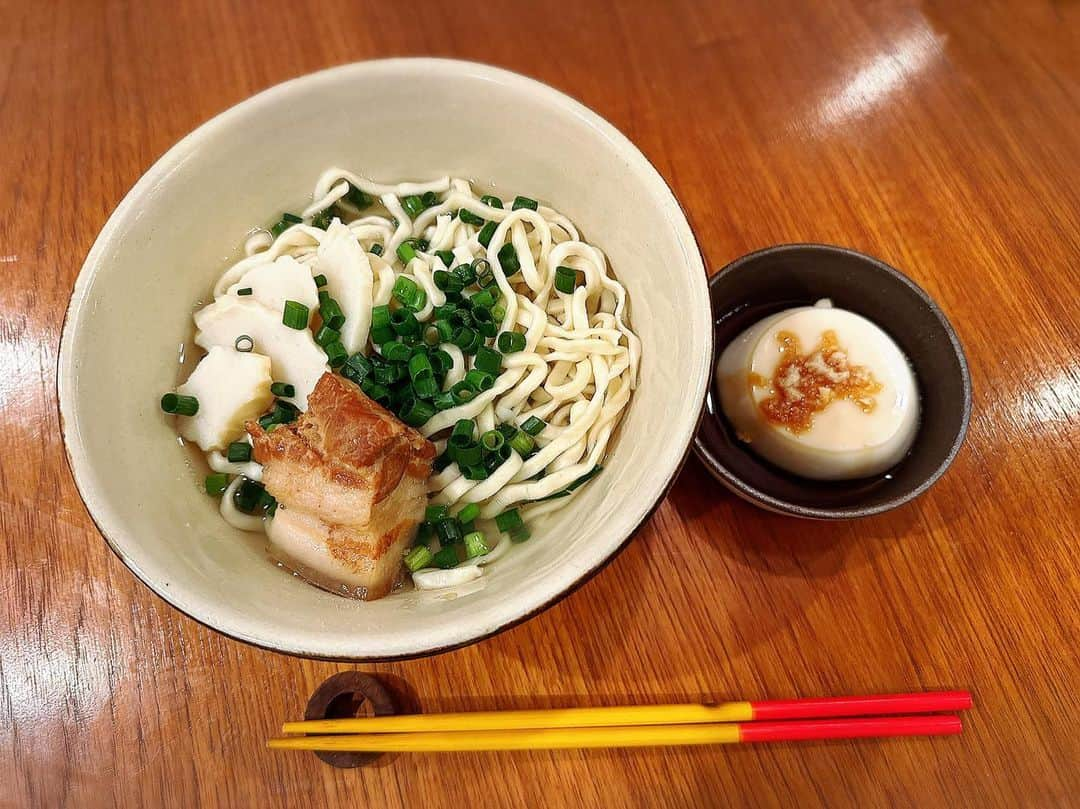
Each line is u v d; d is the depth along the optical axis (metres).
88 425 0.23
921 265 0.34
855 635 0.28
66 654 0.28
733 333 0.32
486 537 0.28
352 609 0.23
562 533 0.25
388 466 0.24
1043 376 0.32
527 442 0.28
